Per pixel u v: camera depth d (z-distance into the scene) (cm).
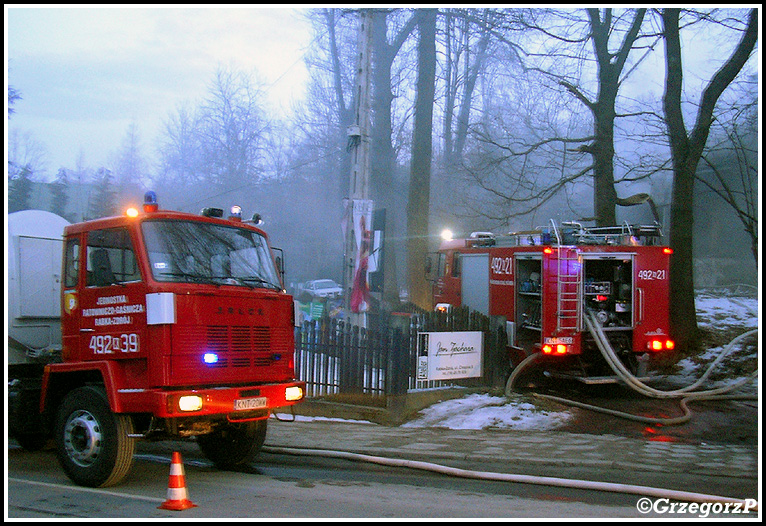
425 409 1023
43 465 774
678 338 1371
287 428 956
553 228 1211
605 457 738
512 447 797
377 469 726
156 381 593
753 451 769
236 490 618
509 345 1220
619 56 1498
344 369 1066
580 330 1113
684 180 1384
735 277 2459
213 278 655
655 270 1162
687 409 1008
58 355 770
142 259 623
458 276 1491
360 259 1380
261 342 671
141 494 603
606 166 1508
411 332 1034
